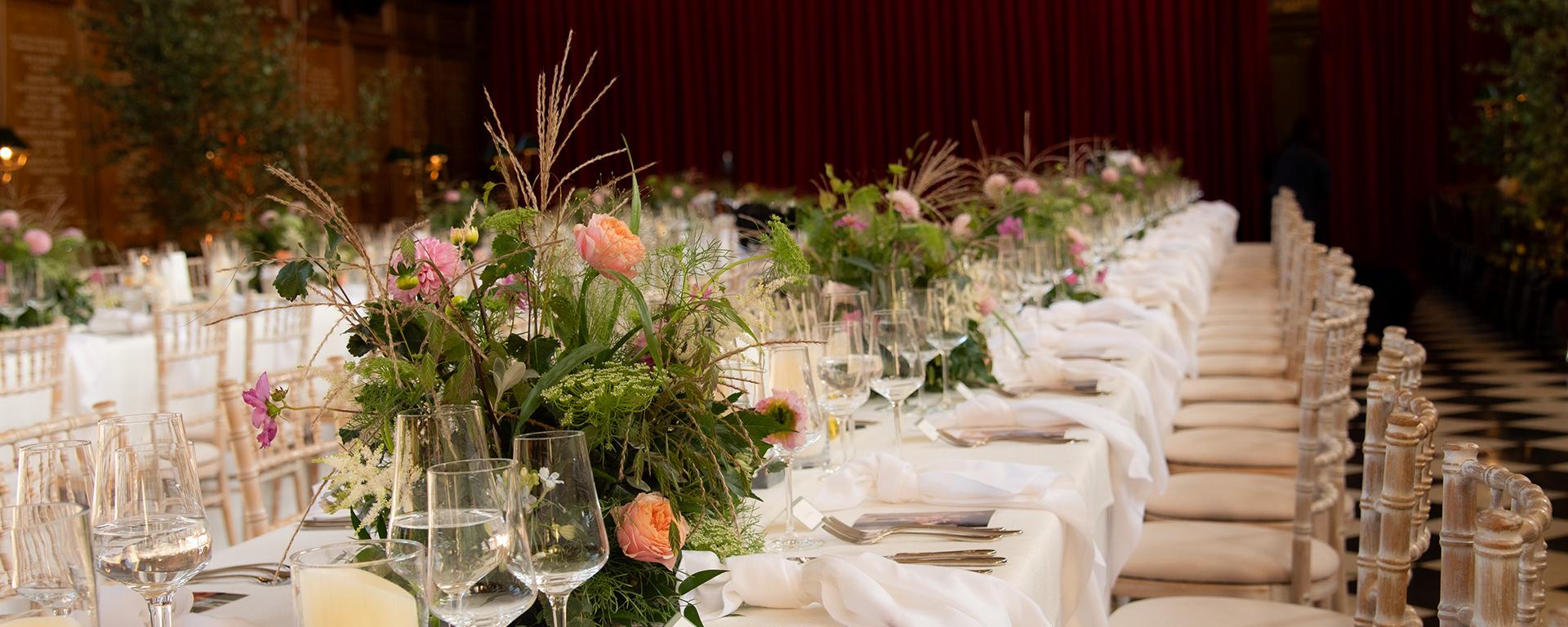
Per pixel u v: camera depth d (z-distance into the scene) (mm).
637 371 1410
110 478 1377
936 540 1745
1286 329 5648
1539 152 8531
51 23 9883
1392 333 2432
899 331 2148
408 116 13102
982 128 13406
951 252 3311
